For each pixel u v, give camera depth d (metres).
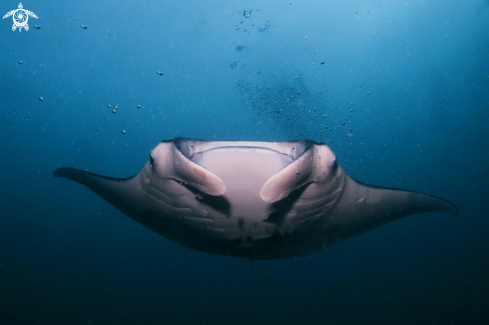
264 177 1.97
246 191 2.05
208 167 1.96
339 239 2.94
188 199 2.24
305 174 1.85
